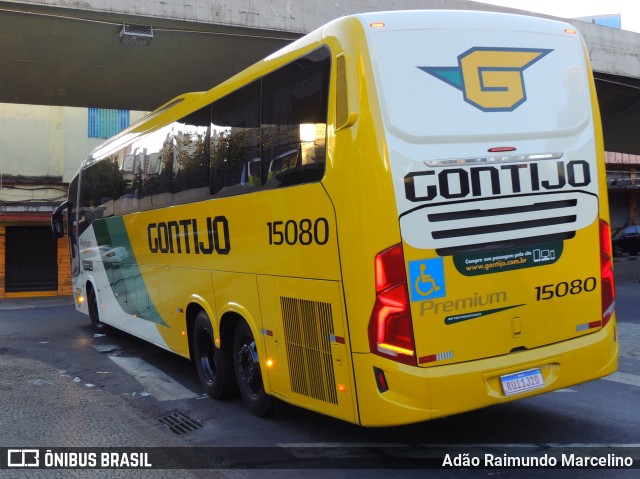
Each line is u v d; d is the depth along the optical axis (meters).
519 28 4.89
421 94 4.45
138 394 7.39
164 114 7.98
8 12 10.76
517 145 4.65
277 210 5.25
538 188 4.70
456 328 4.40
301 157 4.95
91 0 10.87
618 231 34.69
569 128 4.89
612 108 19.45
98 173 11.07
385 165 4.27
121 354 9.95
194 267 7.02
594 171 4.98
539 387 4.65
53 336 12.14
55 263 22.58
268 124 5.46
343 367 4.55
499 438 5.29
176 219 7.46
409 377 4.23
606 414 5.84
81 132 22.19
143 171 8.64
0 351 10.64
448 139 4.45
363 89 4.37
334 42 4.64
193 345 7.38
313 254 4.80
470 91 4.59
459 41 4.64
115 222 9.96
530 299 4.67
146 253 8.61
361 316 4.34
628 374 7.34
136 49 12.54
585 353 4.86
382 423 4.29
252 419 6.13
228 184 6.14
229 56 13.20
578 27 15.62
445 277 4.37
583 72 5.09
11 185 21.20
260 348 5.66
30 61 12.96
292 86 5.15
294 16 12.41
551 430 5.43
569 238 4.83
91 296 12.09
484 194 4.50
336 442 5.36
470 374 4.37
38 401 7.08
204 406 6.69
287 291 5.16
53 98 15.73
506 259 4.57
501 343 4.56
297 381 5.13
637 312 12.41
